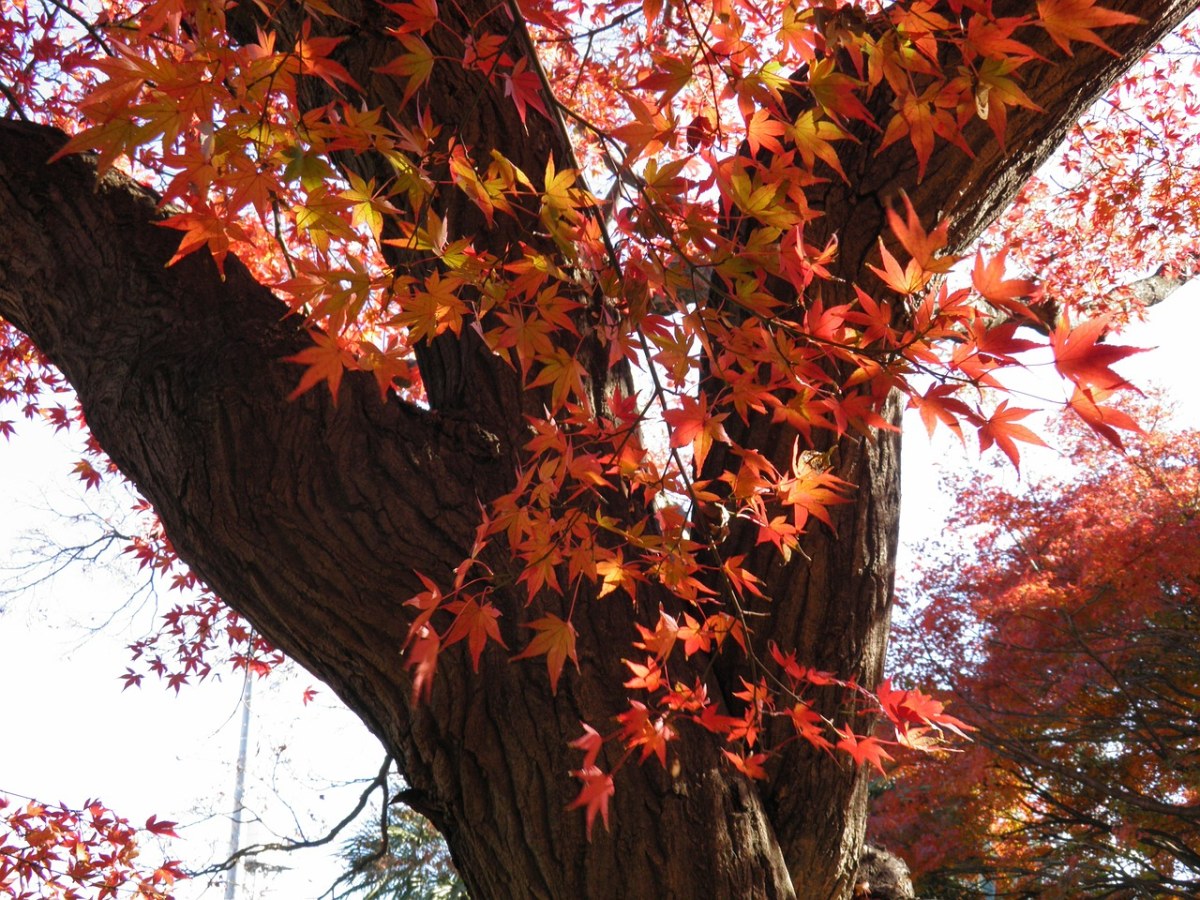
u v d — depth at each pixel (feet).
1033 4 8.33
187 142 4.48
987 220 9.39
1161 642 34.04
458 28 9.29
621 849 7.72
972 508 36.50
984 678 34.88
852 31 4.61
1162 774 36.81
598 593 8.43
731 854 7.86
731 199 4.77
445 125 9.06
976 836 36.70
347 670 8.52
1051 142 9.00
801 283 5.15
